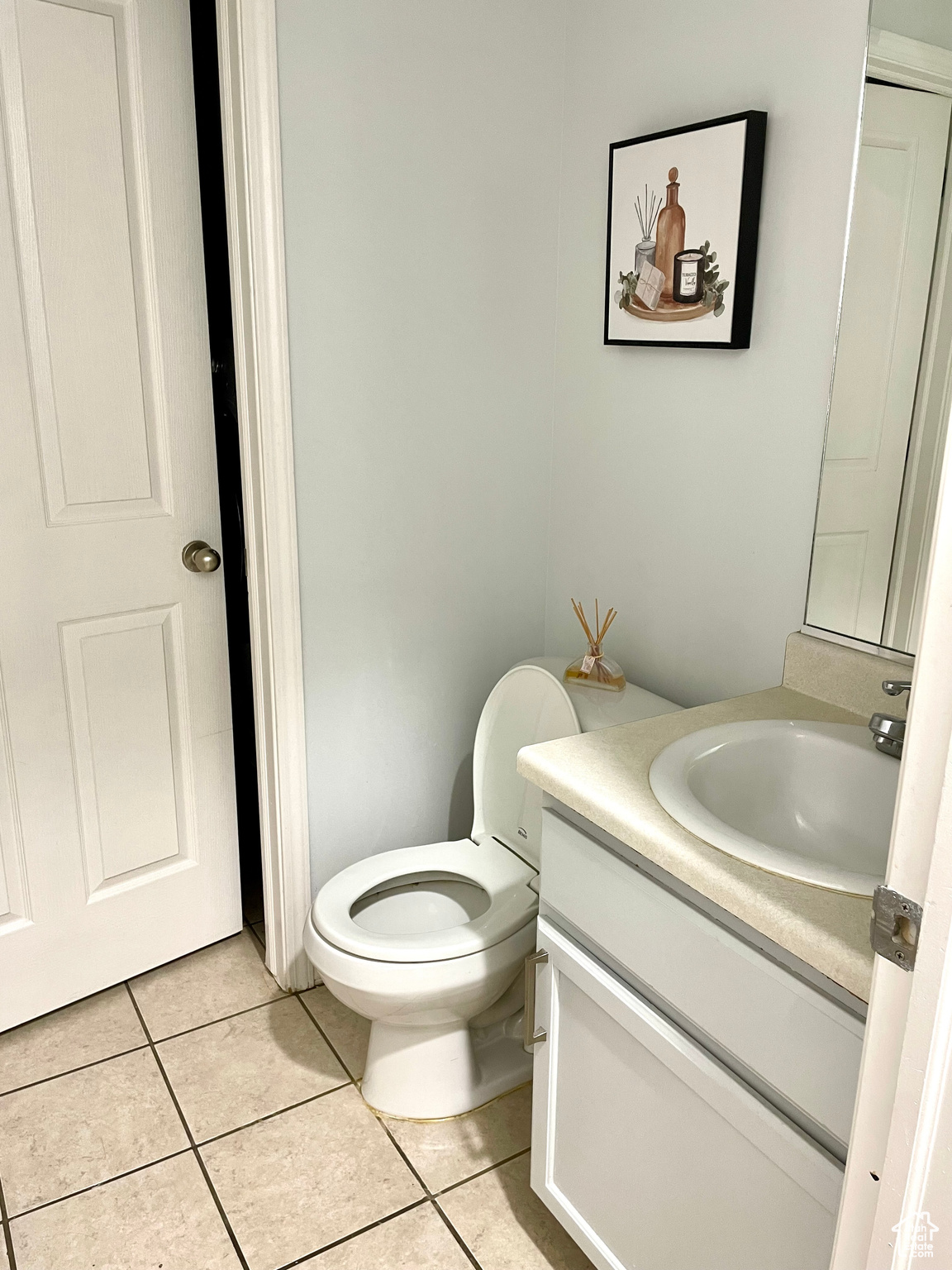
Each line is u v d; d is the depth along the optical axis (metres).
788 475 1.63
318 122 1.76
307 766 2.06
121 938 2.10
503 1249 1.56
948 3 1.25
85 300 1.77
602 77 1.91
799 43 1.50
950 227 1.28
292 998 2.13
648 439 1.93
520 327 2.10
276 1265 1.52
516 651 2.32
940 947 0.68
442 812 2.32
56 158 1.68
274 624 1.93
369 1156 1.73
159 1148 1.74
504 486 2.18
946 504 0.64
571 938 1.38
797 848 1.40
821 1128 1.01
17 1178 1.67
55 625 1.85
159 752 2.06
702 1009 1.14
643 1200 1.31
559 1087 1.47
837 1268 0.83
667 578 1.93
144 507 1.93
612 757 1.37
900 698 1.44
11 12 1.58
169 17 1.76
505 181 2.00
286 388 1.83
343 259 1.85
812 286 1.54
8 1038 1.99
